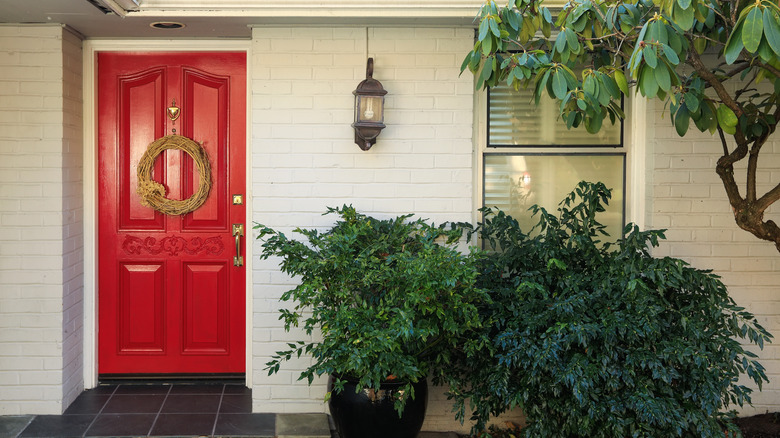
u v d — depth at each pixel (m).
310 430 4.21
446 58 4.38
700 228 4.39
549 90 3.53
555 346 3.54
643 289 3.74
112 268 4.86
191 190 4.86
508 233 4.15
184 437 4.12
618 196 4.57
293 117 4.37
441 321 3.81
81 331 4.77
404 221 4.41
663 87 2.94
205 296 4.90
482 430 3.84
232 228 4.86
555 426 3.67
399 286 3.68
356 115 4.23
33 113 4.33
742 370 3.69
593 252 3.99
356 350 3.44
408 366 3.53
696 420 3.50
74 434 4.13
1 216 4.35
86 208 4.76
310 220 4.41
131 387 4.86
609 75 3.45
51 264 4.38
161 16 4.13
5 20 4.25
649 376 3.71
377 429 3.76
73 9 4.02
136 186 4.83
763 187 4.40
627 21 3.31
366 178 4.40
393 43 4.36
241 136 4.84
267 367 4.44
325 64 4.36
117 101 4.78
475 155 4.53
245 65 4.81
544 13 3.52
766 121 3.55
